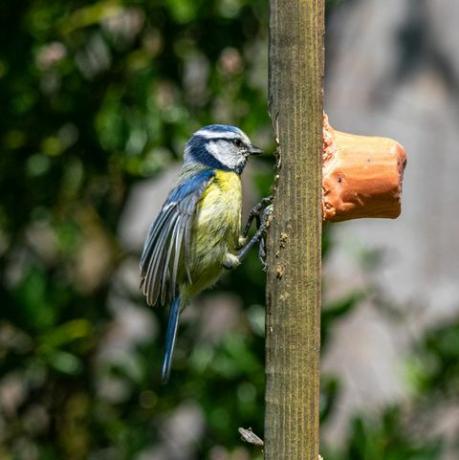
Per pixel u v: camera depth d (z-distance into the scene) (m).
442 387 11.23
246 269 10.50
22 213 10.84
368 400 13.98
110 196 11.11
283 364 6.05
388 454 10.21
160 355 10.70
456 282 14.48
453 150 14.56
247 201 12.56
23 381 11.01
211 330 12.55
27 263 11.27
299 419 6.03
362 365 14.14
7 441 10.98
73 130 10.52
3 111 10.26
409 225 14.62
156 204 14.09
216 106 10.76
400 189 6.54
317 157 6.04
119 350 12.20
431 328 11.73
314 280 6.07
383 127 14.57
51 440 11.05
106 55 10.59
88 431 10.93
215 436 10.57
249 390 10.29
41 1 10.20
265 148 10.55
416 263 14.52
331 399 10.37
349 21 14.74
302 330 6.04
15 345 10.14
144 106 10.41
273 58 6.04
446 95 14.60
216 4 10.50
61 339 10.11
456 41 14.59
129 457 10.57
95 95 10.49
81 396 11.06
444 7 14.61
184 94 10.83
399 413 10.73
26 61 10.18
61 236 10.90
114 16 10.59
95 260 11.35
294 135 6.02
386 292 14.24
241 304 10.59
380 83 14.62
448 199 14.62
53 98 10.45
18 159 10.60
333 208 6.46
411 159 14.59
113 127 10.38
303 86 6.00
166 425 12.51
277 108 6.04
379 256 12.87
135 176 10.63
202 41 10.73
